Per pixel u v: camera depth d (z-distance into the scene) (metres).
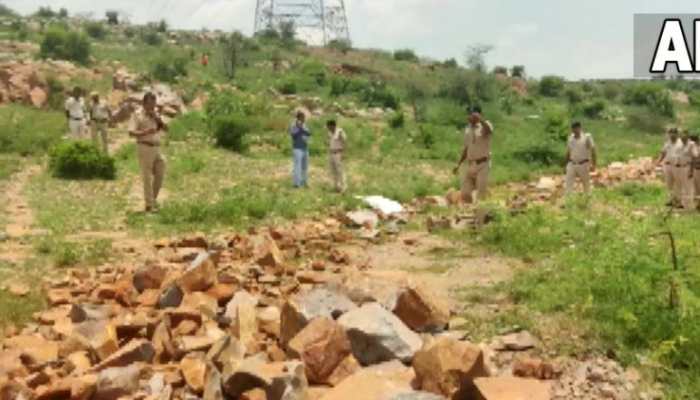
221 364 4.67
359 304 5.88
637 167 23.19
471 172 12.41
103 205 13.24
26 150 20.62
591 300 5.45
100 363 4.86
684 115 64.06
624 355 4.79
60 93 32.38
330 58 76.19
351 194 15.55
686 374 4.46
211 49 66.50
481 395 4.15
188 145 24.86
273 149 26.36
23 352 5.20
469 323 5.72
